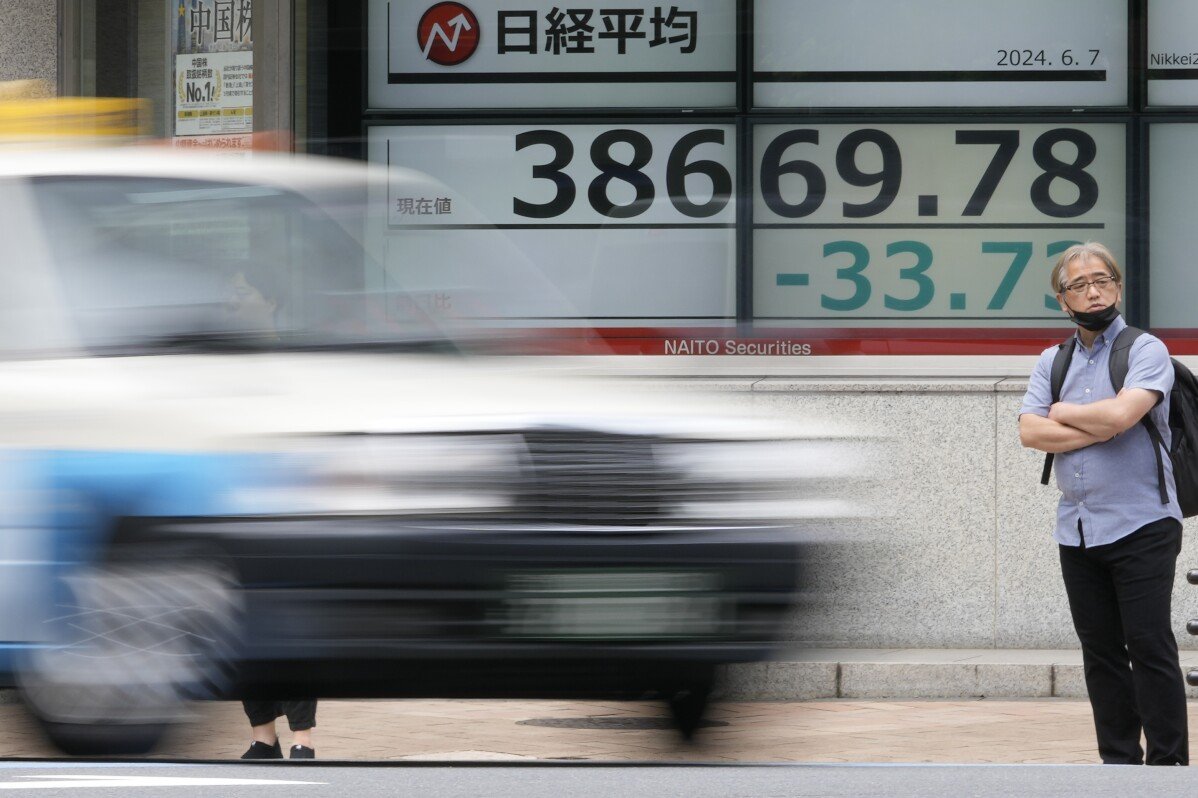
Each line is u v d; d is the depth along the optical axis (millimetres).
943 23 32844
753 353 33000
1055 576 31375
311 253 15102
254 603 12688
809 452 13805
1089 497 18859
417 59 33531
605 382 14414
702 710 13625
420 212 20641
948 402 31609
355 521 12734
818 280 33062
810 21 32969
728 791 10086
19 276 14164
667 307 33188
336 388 13516
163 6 34500
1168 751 18484
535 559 12727
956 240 32938
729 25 33094
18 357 13672
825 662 28922
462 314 15703
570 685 12758
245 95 34094
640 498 12938
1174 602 31016
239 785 10242
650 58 33188
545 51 33344
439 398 13352
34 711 12898
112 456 12969
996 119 32844
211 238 14914
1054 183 32938
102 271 14359
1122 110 32781
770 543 13055
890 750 24016
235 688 12734
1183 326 32844
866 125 32969
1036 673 29000
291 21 33750
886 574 31328
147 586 12812
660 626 12789
